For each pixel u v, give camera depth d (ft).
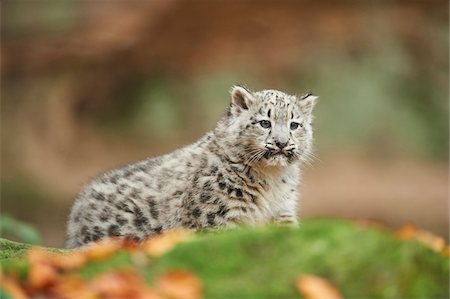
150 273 17.95
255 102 32.60
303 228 18.54
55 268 18.62
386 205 99.25
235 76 110.11
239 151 31.76
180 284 17.39
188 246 18.51
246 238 18.40
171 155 33.40
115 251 19.24
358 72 112.16
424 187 105.29
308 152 33.47
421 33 111.96
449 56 113.19
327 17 108.68
